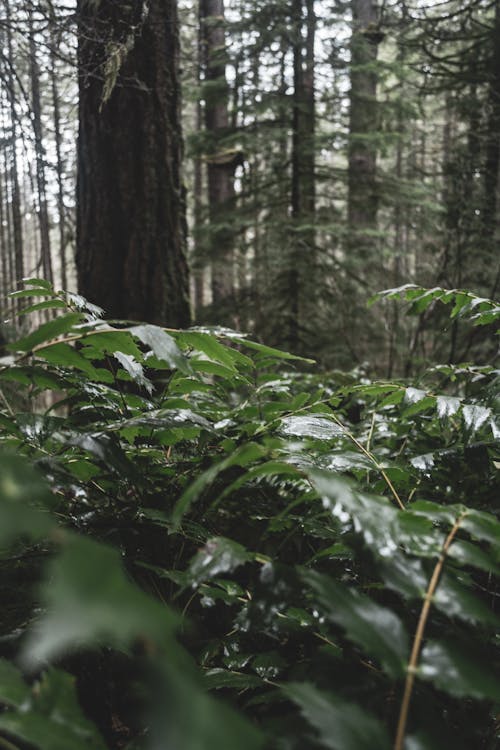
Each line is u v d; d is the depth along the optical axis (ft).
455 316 6.30
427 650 1.91
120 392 4.67
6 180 30.81
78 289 11.14
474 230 20.53
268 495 4.93
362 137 23.89
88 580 1.11
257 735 1.16
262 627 2.40
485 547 4.10
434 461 4.73
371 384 5.46
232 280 25.57
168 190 10.98
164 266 10.96
